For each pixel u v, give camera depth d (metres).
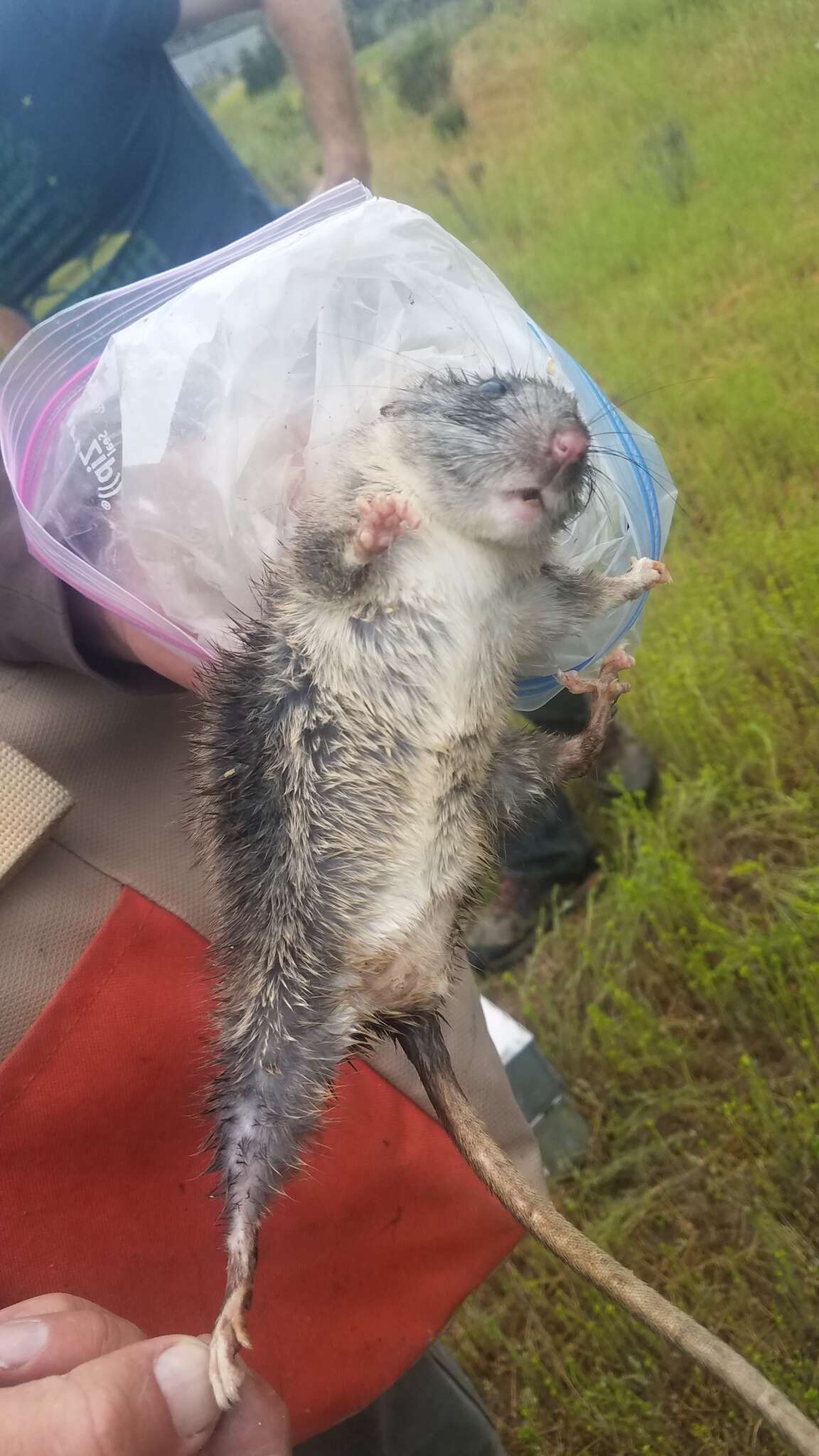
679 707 0.66
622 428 0.37
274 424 0.33
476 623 0.32
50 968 0.30
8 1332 0.23
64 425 0.31
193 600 0.32
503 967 0.70
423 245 0.34
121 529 0.31
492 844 0.33
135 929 0.32
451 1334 0.54
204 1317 0.31
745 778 0.66
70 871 0.31
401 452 0.33
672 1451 0.46
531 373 0.34
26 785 0.30
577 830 0.70
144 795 0.34
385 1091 0.35
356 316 0.34
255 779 0.32
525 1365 0.50
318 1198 0.33
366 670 0.31
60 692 0.34
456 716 0.32
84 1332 0.24
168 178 0.53
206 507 0.32
